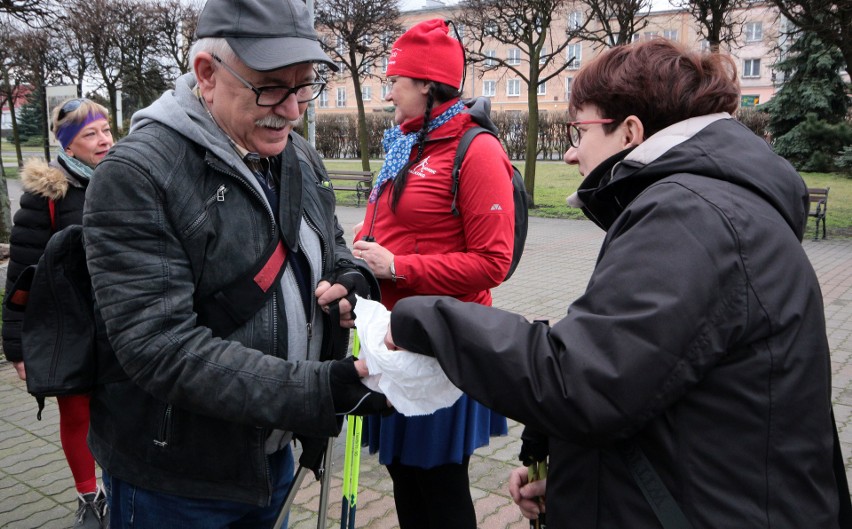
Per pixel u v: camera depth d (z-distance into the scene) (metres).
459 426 2.23
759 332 1.11
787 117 24.62
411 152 2.37
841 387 4.58
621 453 1.21
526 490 1.62
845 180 21.14
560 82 42.22
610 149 1.35
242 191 1.58
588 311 1.15
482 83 44.72
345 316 1.84
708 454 1.13
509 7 14.53
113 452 1.64
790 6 12.77
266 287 1.60
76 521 2.93
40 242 2.78
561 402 1.11
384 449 2.29
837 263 9.18
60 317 1.65
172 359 1.41
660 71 1.28
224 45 1.47
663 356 1.07
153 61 21.45
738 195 1.16
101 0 19.66
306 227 1.79
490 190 2.24
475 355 1.19
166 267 1.44
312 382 1.42
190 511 1.61
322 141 33.06
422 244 2.36
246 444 1.58
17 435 4.06
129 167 1.42
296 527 3.03
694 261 1.09
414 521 2.45
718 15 12.91
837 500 1.22
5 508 3.26
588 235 11.88
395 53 2.34
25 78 21.42
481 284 2.28
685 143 1.22
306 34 1.52
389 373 1.34
